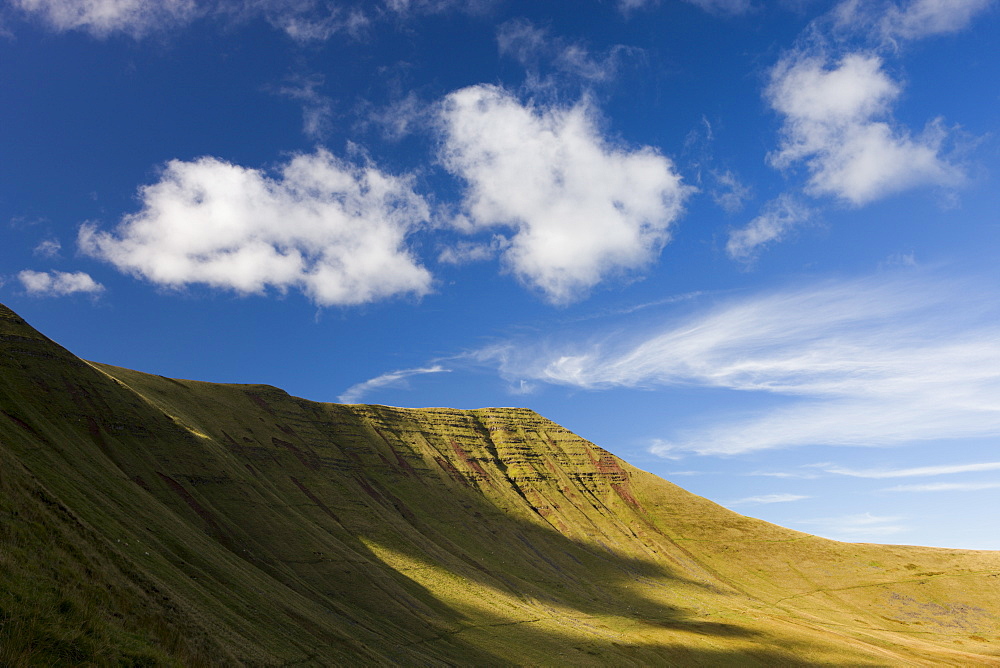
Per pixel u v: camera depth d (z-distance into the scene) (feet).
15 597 80.64
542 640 340.59
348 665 203.72
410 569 398.42
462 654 293.23
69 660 76.38
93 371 348.59
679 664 347.77
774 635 416.67
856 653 387.75
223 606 180.96
